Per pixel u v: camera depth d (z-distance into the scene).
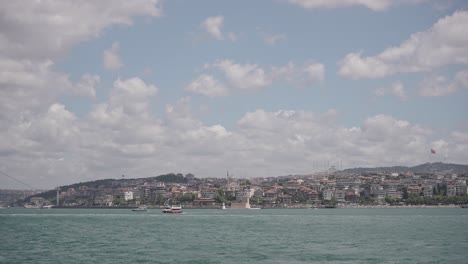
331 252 115.06
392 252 114.56
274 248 124.38
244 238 154.38
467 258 104.31
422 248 122.88
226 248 124.62
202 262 99.75
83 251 118.50
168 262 99.88
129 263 98.75
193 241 144.12
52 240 147.75
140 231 187.38
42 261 101.75
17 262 100.38
